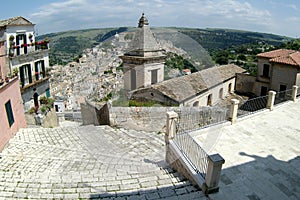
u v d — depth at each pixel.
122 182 6.58
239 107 20.92
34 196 6.16
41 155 8.50
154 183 6.75
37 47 19.55
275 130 12.53
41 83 19.86
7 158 8.56
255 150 10.28
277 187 7.85
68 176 6.76
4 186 6.60
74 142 9.04
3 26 16.56
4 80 12.17
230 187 7.69
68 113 14.70
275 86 25.23
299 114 15.12
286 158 9.70
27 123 14.80
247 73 26.53
